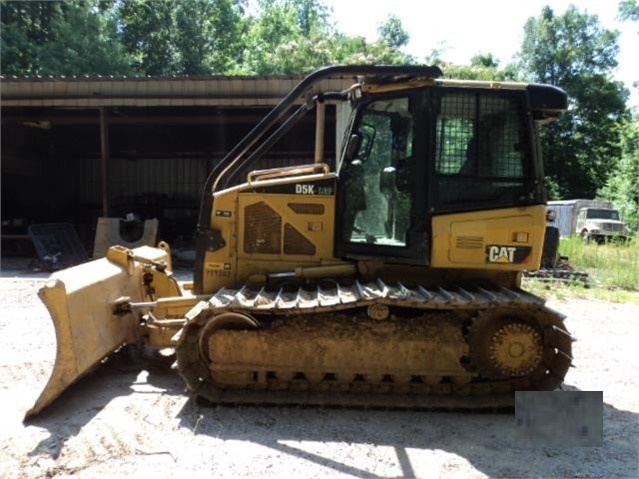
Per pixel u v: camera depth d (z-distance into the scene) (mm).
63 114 13961
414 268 4371
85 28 22469
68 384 3846
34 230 12211
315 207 4441
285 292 4277
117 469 3113
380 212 4297
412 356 3996
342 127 10258
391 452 3373
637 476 3139
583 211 24047
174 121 14195
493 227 4074
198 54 30422
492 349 3959
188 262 12586
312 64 26672
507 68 40125
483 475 3119
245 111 13664
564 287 10133
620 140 31812
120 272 4750
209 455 3291
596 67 38812
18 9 22703
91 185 19453
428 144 4082
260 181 4578
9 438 3480
